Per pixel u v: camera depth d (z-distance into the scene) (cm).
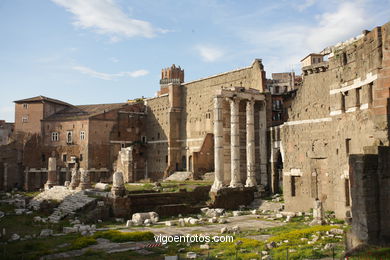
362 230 2108
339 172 3616
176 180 7481
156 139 9350
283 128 5066
